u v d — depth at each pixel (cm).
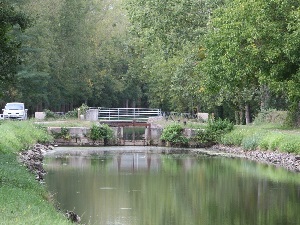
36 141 5638
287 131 5231
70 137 6328
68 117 7694
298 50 3612
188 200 2888
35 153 4753
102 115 8481
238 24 3922
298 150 4431
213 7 5447
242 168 4125
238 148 5481
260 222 2411
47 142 5903
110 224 2352
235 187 3256
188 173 3878
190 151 5694
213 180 3528
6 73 3247
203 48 5681
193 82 6425
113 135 6456
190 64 6334
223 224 2384
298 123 5644
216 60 4369
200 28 5428
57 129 6328
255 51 3791
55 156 5009
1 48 3156
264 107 6575
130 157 5047
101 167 4216
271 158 4603
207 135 6141
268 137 4991
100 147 6175
